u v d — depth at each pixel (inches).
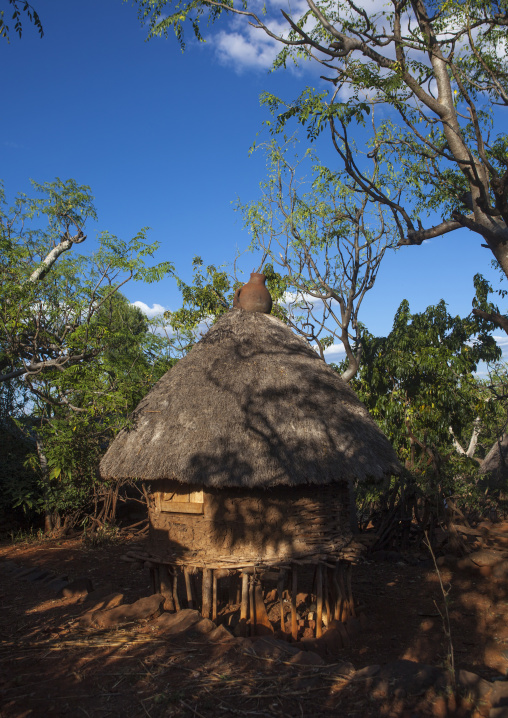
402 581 365.7
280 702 156.3
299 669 177.5
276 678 170.4
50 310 503.5
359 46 366.3
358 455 249.0
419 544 456.8
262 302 311.3
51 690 168.2
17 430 593.6
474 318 647.1
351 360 537.3
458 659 229.0
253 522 243.4
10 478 545.6
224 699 158.6
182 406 260.8
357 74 361.4
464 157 372.8
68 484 530.0
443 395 560.1
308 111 367.2
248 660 184.9
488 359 645.9
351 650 238.7
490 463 754.2
